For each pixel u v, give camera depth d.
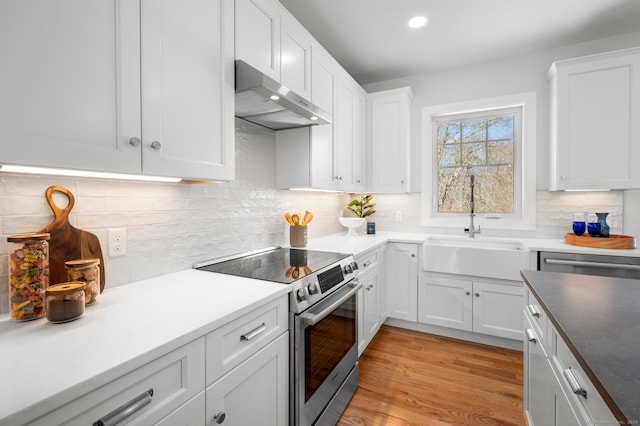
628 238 2.22
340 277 1.71
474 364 2.22
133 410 0.70
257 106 1.67
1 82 0.71
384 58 2.87
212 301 1.08
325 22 2.33
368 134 3.15
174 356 0.80
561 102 2.38
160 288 1.24
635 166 2.19
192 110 1.19
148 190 1.40
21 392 0.57
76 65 0.84
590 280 1.33
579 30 2.42
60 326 0.87
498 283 2.43
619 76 2.22
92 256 1.16
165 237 1.47
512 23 2.33
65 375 0.62
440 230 3.12
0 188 0.96
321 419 1.48
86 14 0.86
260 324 1.13
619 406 0.51
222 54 1.33
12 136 0.72
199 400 0.88
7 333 0.83
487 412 1.72
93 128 0.88
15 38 0.73
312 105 1.77
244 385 1.06
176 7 1.12
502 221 2.88
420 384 1.99
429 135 3.15
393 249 2.83
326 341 1.54
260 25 1.57
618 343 0.75
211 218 1.73
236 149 1.91
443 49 2.71
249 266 1.64
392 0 2.08
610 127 2.25
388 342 2.58
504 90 2.87
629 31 2.43
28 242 0.92
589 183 2.31
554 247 2.26
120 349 0.73
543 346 1.17
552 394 1.05
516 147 2.89
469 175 3.07
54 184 1.08
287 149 2.20
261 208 2.12
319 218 2.92
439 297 2.65
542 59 2.73
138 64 0.99
